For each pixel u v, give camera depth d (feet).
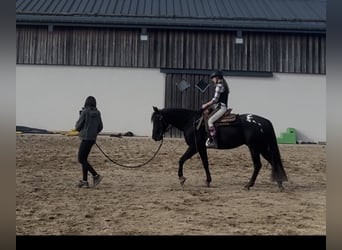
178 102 48.96
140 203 19.97
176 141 44.83
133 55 49.06
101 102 48.91
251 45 49.29
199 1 57.36
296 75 49.26
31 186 23.57
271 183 26.04
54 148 37.99
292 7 55.47
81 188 23.29
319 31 48.26
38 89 48.70
